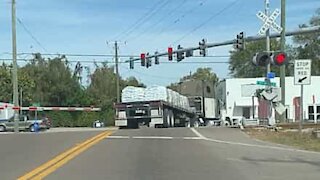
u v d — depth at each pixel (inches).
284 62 1005.8
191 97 2085.4
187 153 663.8
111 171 506.9
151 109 1541.6
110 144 773.9
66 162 570.9
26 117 2267.5
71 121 2805.1
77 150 690.2
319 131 891.4
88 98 3403.1
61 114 2797.7
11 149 705.6
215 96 2260.1
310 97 2460.6
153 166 543.5
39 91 3319.4
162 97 1553.9
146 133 1005.8
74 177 469.4
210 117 2160.4
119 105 1563.7
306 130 1027.3
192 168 530.6
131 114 1552.7
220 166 546.9
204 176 479.8
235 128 1152.8
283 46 1181.7
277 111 1086.4
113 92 3971.5
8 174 487.5
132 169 520.7
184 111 1813.5
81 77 3654.0
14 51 1784.0
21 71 3248.0
